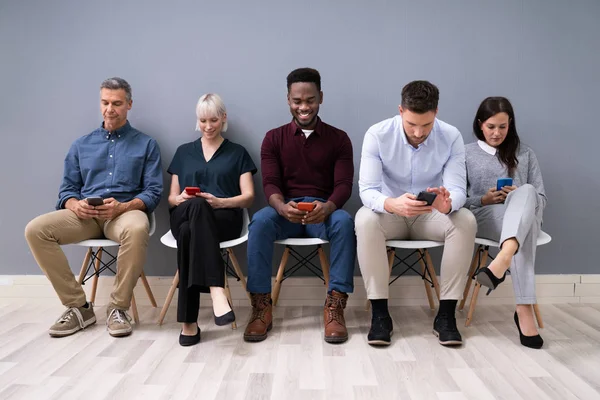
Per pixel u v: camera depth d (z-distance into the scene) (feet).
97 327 7.85
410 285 9.05
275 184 8.13
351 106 8.96
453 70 8.91
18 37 8.92
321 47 8.88
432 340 7.22
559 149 9.05
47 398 5.51
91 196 8.28
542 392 5.61
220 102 8.50
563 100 8.98
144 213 8.11
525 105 8.98
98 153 8.50
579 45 8.91
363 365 6.35
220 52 8.93
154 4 8.86
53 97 9.00
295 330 7.68
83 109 9.02
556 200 9.11
